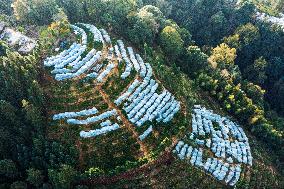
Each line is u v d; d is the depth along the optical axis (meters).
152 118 85.38
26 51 94.81
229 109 100.50
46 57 92.44
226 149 88.56
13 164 72.44
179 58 111.75
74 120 82.00
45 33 96.88
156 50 107.62
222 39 128.50
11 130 78.38
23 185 71.06
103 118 83.19
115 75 90.81
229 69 114.88
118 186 75.50
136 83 90.62
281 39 126.94
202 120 92.94
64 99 85.62
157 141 82.75
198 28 134.00
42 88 85.88
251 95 109.12
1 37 98.88
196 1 134.88
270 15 136.62
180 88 96.69
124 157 79.44
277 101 119.31
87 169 76.88
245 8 132.12
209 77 104.06
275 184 88.25
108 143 80.44
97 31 102.00
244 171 86.06
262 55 125.50
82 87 87.25
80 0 109.94
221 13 131.75
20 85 82.56
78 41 96.88
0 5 116.81
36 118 77.94
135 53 101.75
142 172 78.00
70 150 76.19
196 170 81.31
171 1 137.25
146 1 131.75
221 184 81.50
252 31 124.69
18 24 105.50
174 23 120.12
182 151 82.69
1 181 73.06
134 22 106.75
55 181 70.06
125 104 86.06
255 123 98.31
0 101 76.56
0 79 82.69
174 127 86.25
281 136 97.69
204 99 101.56
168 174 79.19
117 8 108.38
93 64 91.94
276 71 122.81
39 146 74.94
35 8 106.44
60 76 87.94
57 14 102.69
